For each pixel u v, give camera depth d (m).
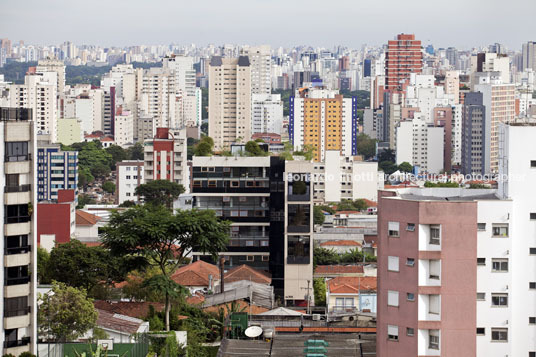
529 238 142.88
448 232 140.12
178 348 179.50
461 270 140.50
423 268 140.50
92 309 181.00
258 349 154.62
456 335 140.88
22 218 155.25
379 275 144.12
